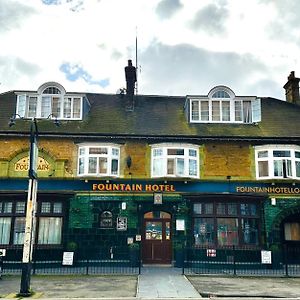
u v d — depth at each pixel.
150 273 17.20
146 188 20.45
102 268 18.70
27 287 12.16
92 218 20.00
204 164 21.09
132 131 21.55
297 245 20.89
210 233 20.12
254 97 23.12
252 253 19.72
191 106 23.11
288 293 12.60
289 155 20.94
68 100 22.67
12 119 18.64
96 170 20.48
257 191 20.62
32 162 13.07
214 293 12.39
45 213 19.75
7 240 19.36
